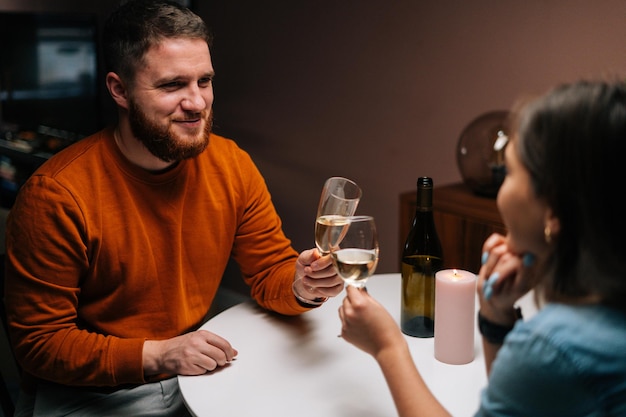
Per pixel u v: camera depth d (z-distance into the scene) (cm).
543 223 79
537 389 78
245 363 126
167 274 152
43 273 139
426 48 249
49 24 412
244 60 340
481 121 203
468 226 196
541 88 216
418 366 124
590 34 200
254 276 166
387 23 262
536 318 80
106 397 145
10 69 441
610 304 78
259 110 337
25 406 156
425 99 253
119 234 145
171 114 142
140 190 148
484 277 98
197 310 160
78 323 150
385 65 266
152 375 140
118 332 150
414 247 138
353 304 99
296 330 141
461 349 124
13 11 454
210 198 158
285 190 332
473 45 233
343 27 281
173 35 140
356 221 114
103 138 150
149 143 143
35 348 138
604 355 75
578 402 76
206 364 123
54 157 149
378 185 281
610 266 74
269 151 337
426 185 136
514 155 81
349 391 115
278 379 120
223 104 361
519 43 219
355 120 285
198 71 142
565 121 74
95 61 392
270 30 320
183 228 154
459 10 235
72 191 141
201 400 113
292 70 312
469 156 204
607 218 73
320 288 141
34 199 141
